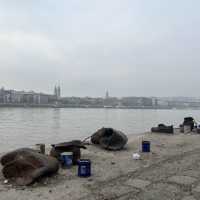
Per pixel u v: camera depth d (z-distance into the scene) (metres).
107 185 7.93
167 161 11.17
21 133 37.09
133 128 45.00
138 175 9.00
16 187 7.67
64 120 72.38
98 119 78.44
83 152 12.96
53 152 10.55
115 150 13.74
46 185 7.86
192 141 17.25
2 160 8.81
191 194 7.21
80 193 7.23
